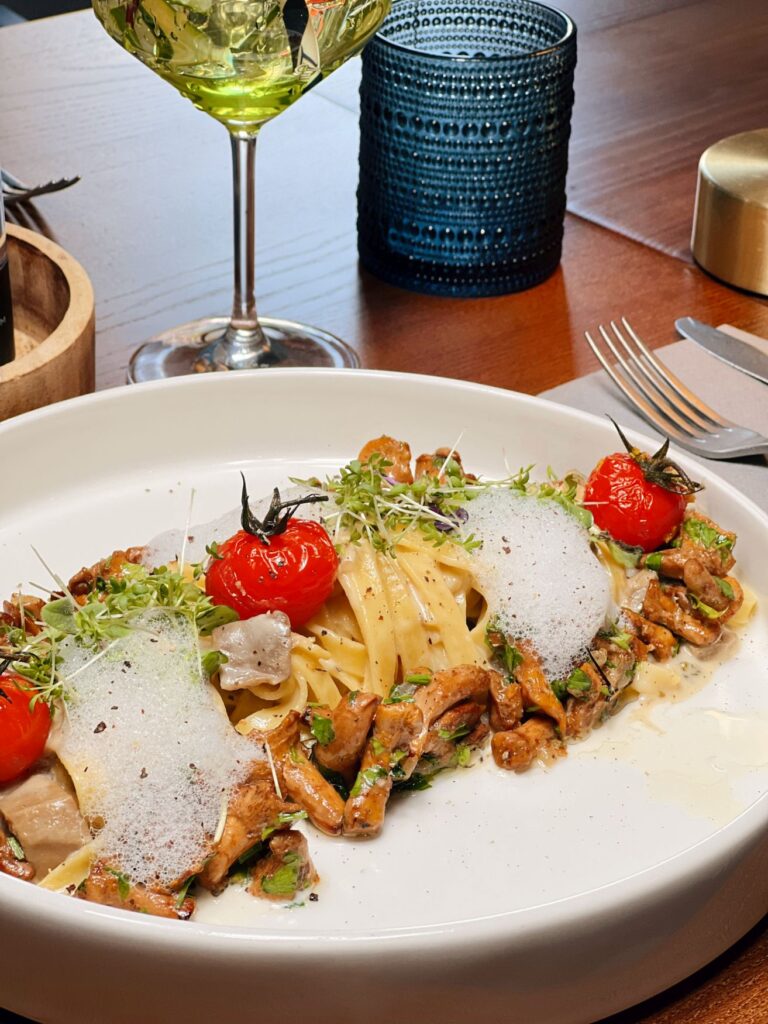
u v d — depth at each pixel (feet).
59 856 0.88
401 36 1.74
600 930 0.78
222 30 1.29
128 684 0.92
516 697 1.01
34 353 1.30
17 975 0.78
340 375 1.31
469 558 1.09
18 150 1.93
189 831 0.87
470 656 1.07
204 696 0.93
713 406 1.44
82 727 0.90
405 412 1.32
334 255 1.76
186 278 1.69
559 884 0.90
